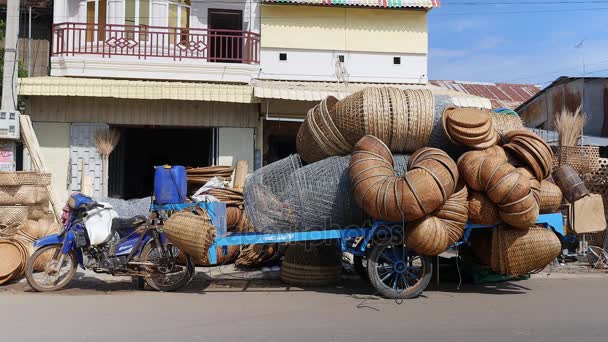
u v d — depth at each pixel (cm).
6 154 1180
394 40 1585
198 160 1827
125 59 1420
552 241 765
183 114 1425
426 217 717
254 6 1554
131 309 674
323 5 1534
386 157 749
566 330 588
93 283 869
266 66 1545
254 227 823
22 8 1653
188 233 734
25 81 1276
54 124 1382
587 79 1666
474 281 877
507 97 2131
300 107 1422
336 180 791
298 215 784
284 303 721
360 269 895
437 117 811
